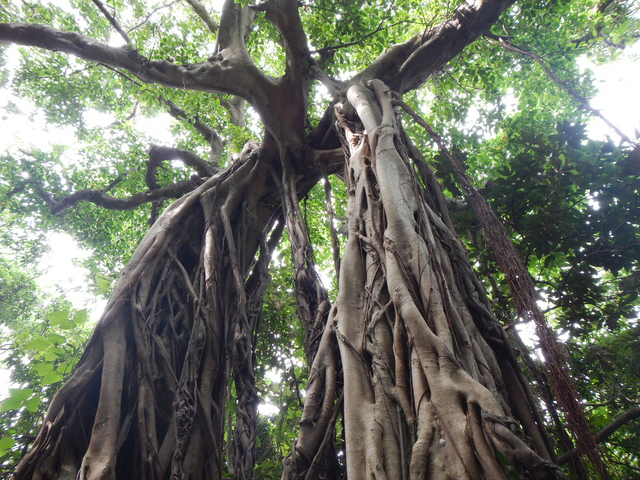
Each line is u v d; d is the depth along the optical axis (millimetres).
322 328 4293
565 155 5352
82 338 5391
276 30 7852
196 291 5305
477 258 5402
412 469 1864
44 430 3520
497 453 1804
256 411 4699
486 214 3582
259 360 7051
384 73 6570
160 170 10078
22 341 7215
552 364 2557
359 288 3160
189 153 8320
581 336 5629
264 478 5223
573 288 5398
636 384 5129
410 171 3734
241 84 6688
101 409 3641
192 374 4414
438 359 2238
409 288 2707
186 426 3959
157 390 4184
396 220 3174
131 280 4707
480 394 1973
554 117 8812
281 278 7707
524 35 8336
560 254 5883
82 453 3557
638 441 4980
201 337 4805
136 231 11445
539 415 2600
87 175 10906
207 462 3988
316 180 7363
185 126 9695
